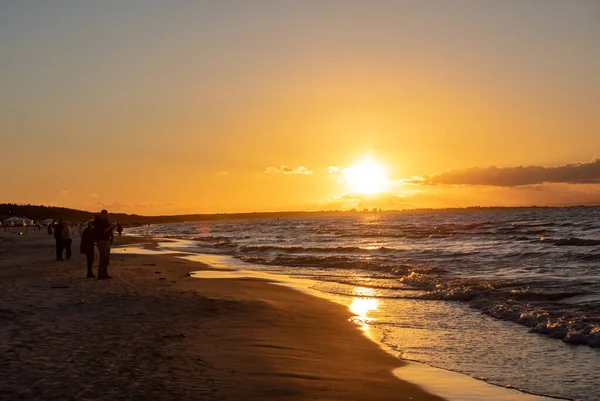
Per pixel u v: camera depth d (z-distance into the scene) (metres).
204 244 58.22
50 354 8.41
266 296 17.34
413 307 15.76
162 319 11.98
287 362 8.78
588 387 7.98
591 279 21.58
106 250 19.92
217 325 11.65
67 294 15.34
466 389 7.84
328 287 20.47
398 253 38.78
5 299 14.11
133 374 7.47
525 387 7.98
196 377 7.50
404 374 8.55
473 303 16.22
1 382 6.89
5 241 54.81
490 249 40.47
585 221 88.00
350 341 10.99
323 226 126.94
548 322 12.47
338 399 6.96
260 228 128.12
